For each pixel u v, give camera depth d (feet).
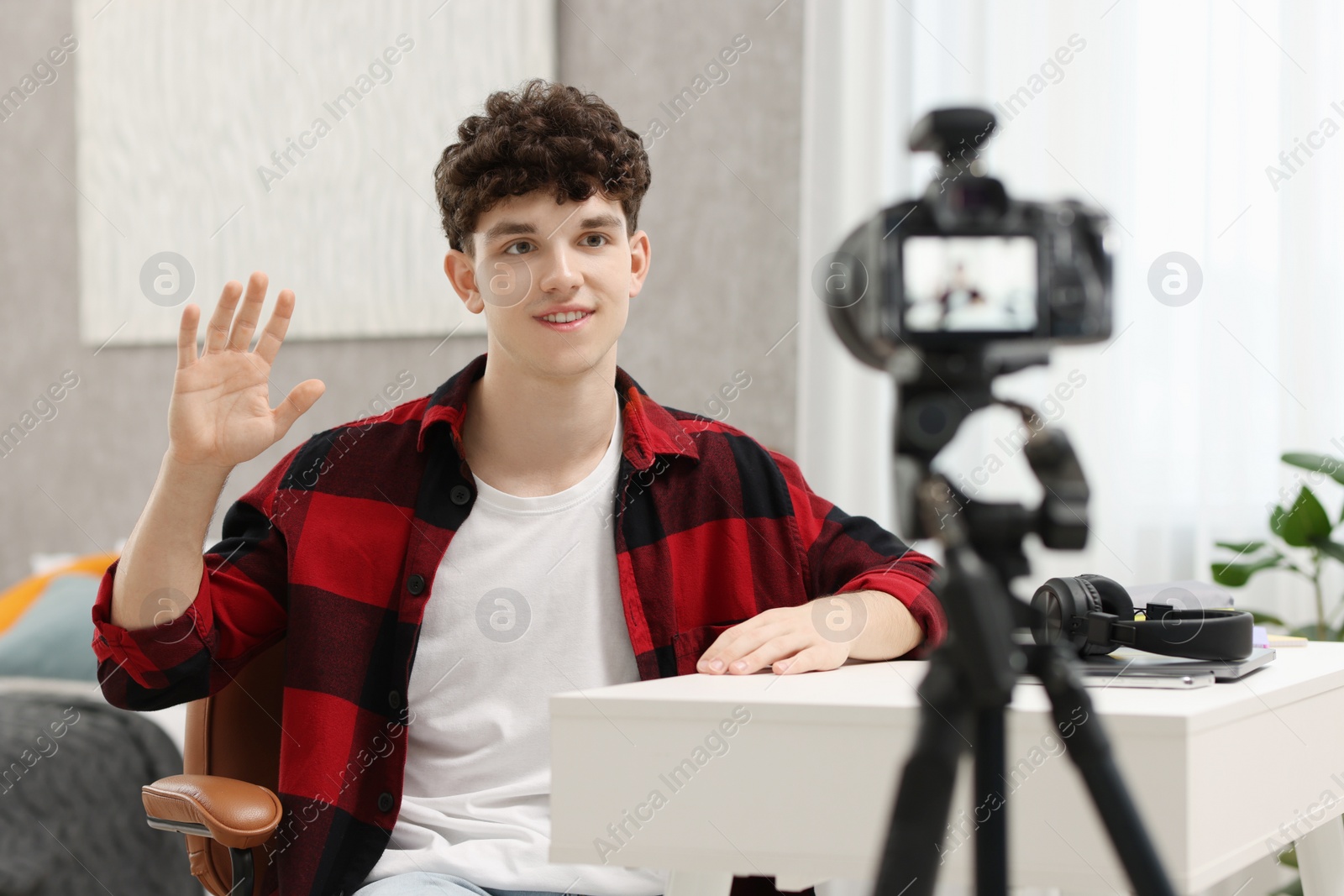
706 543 4.07
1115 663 2.82
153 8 9.39
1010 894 1.82
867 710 2.30
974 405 1.85
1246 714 2.42
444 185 3.93
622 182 3.82
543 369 3.74
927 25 7.08
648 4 7.98
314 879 3.64
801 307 7.39
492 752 3.79
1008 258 1.84
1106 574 6.45
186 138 9.25
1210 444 6.38
